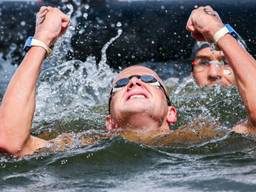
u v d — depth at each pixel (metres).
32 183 8.60
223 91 14.39
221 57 15.44
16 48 23.03
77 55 22.48
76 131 11.92
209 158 9.53
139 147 9.80
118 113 11.25
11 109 9.70
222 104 12.98
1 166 9.28
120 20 24.05
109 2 24.72
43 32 10.16
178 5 24.83
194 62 15.75
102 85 16.19
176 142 10.51
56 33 10.23
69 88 15.78
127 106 11.08
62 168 9.16
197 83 15.62
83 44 22.94
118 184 8.46
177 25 24.00
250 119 10.20
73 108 13.81
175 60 22.61
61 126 12.25
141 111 11.07
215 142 10.16
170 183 8.44
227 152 9.77
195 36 10.65
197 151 9.87
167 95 11.72
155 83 11.45
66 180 8.69
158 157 9.59
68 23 10.38
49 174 8.95
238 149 9.88
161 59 22.72
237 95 13.66
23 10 24.25
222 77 15.28
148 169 9.08
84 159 9.44
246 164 9.18
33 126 12.34
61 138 10.53
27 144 9.86
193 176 8.70
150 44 23.42
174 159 9.50
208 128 10.95
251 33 23.06
